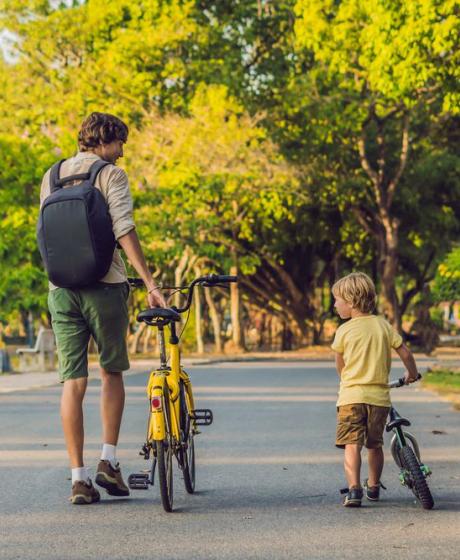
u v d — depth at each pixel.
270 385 28.67
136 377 33.69
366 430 9.99
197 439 15.61
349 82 52.34
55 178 10.40
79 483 10.16
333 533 8.78
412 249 65.69
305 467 12.66
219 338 60.34
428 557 7.94
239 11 58.25
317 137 54.75
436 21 32.00
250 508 9.94
